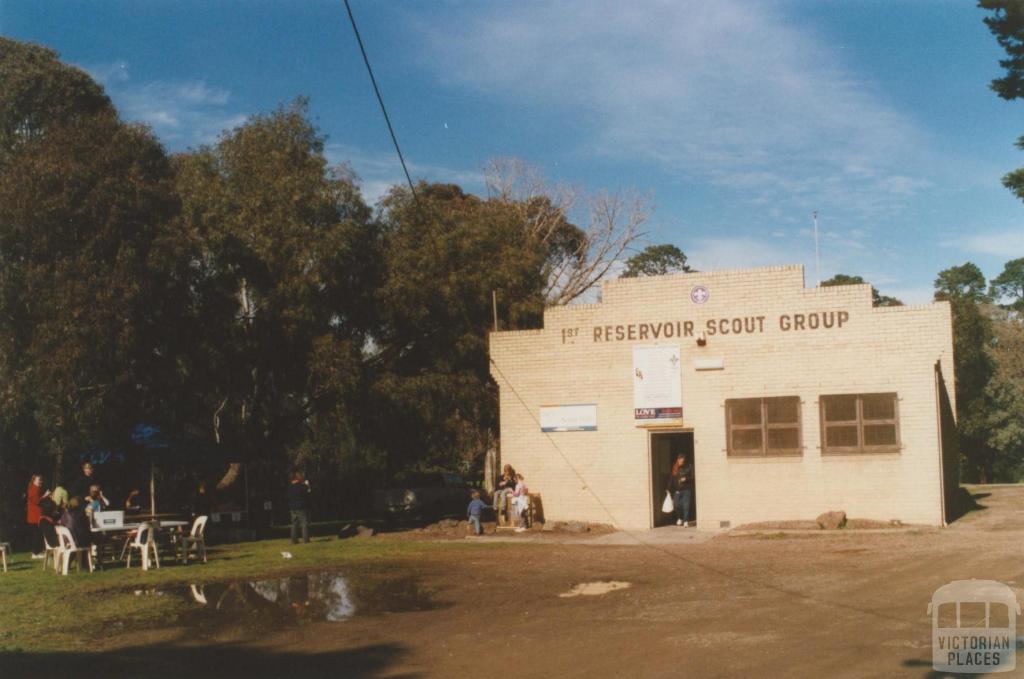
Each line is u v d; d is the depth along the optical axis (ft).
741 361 81.92
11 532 88.84
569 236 186.39
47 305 77.51
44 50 106.52
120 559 70.54
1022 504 94.27
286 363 97.14
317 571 62.95
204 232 88.84
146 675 34.06
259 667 35.19
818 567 55.36
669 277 84.84
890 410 77.41
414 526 105.19
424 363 103.81
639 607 44.86
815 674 30.60
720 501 81.25
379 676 33.35
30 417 87.56
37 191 78.48
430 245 100.42
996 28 72.08
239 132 96.58
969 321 203.72
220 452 96.02
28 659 36.81
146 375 86.17
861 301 78.84
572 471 86.58
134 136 84.23
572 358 87.35
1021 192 80.48
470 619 43.91
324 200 92.43
